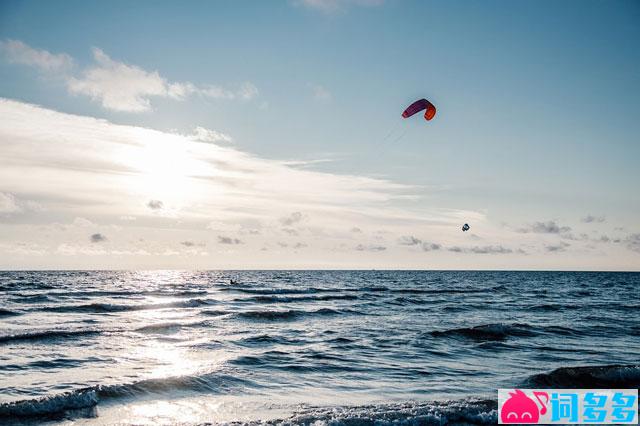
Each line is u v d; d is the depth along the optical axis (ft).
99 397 42.24
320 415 38.14
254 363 57.62
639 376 52.60
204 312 115.03
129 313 112.37
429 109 87.61
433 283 330.34
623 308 140.05
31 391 44.70
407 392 46.80
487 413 39.88
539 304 152.25
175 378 48.16
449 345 72.18
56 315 107.14
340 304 143.23
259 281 327.06
